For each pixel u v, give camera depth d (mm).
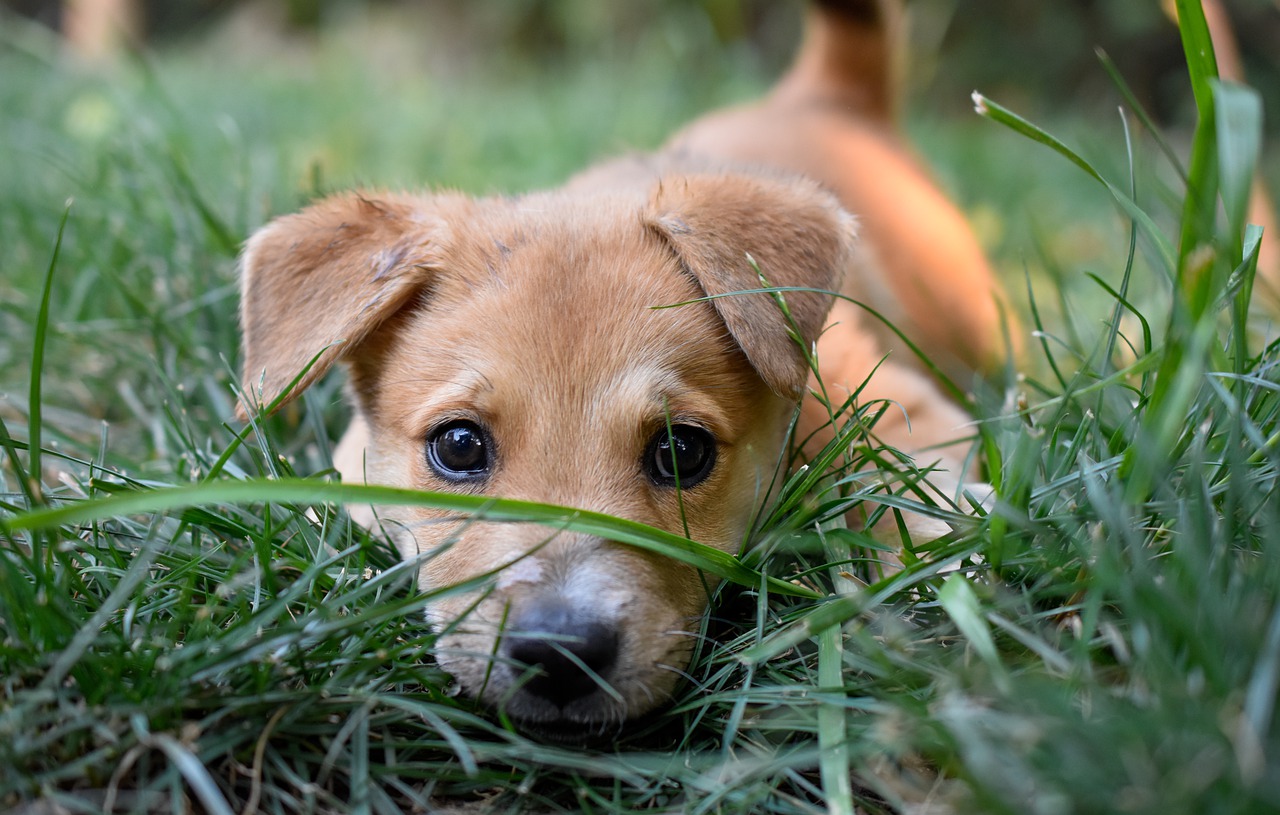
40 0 1655
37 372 326
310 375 368
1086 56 1419
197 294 484
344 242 387
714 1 1275
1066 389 360
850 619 327
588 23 1728
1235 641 275
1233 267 322
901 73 677
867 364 445
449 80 1647
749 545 371
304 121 972
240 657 301
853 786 309
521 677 315
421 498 305
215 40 2000
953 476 422
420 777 305
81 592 326
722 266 364
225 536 353
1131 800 256
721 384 365
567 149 881
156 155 566
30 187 646
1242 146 294
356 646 316
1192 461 315
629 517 340
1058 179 938
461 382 357
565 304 362
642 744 326
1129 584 287
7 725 288
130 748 293
